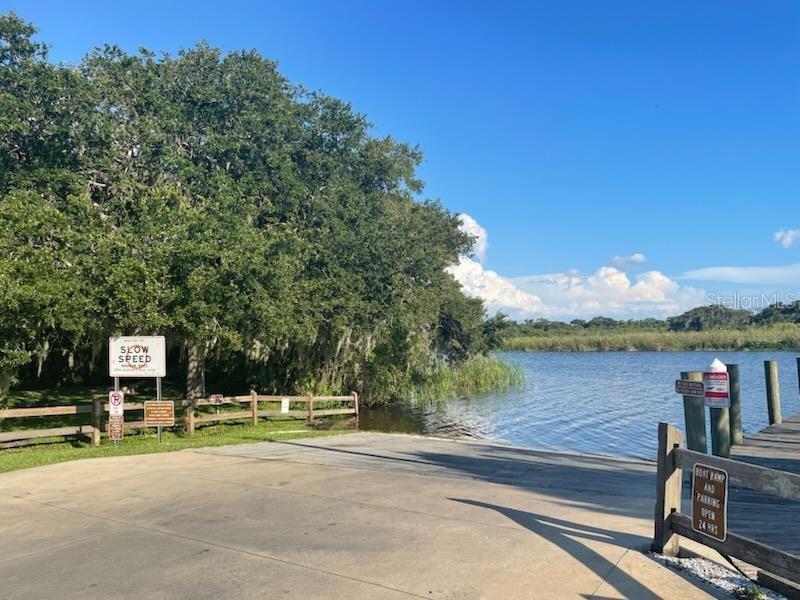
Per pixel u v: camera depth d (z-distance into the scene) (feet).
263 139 70.03
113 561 17.20
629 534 19.02
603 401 97.04
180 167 61.98
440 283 99.30
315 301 67.05
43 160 57.41
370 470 30.58
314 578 15.46
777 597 14.49
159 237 49.55
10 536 20.08
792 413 76.18
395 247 75.05
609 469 32.96
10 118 53.72
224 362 82.07
